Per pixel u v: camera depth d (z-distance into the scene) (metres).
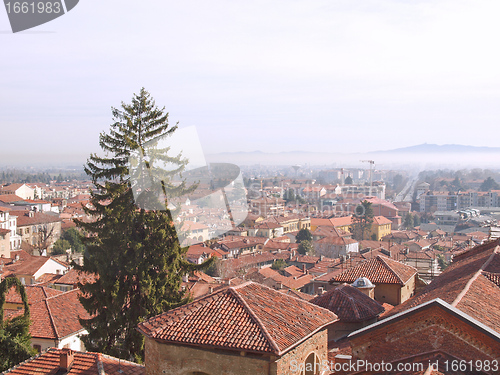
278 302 19.25
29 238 122.62
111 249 31.89
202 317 17.70
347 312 25.47
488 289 20.86
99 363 22.98
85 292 33.56
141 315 31.83
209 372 16.47
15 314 37.34
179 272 33.12
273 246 103.25
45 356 23.89
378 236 132.25
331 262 86.12
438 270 51.25
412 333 14.86
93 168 33.53
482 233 123.19
